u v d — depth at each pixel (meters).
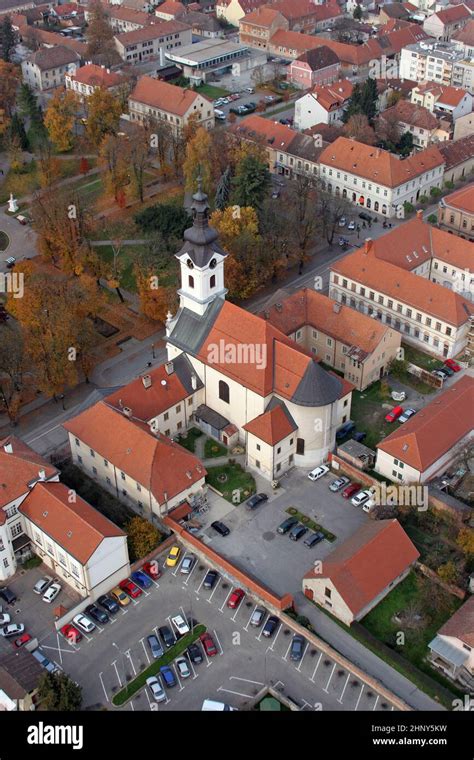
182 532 107.06
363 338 133.62
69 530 99.19
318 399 113.00
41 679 87.19
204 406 127.06
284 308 138.62
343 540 108.25
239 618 98.94
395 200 187.25
